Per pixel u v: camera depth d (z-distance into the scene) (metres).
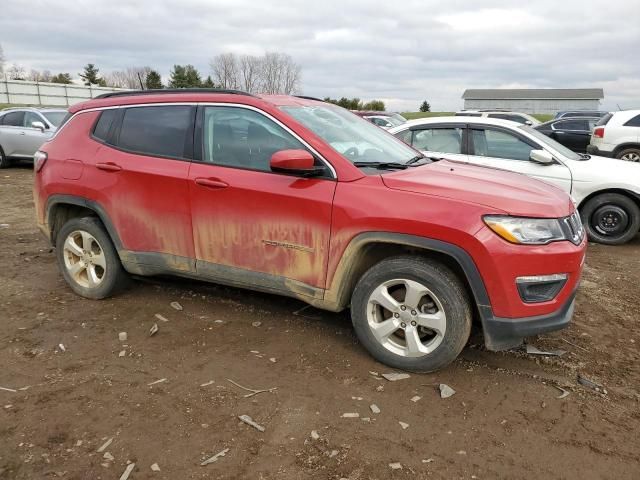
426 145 7.27
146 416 2.85
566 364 3.54
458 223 3.00
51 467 2.46
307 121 3.71
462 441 2.71
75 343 3.71
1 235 6.81
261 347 3.66
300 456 2.56
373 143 4.05
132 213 4.04
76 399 3.01
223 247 3.72
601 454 2.64
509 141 6.98
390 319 3.33
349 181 3.32
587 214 7.12
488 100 80.06
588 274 5.71
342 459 2.54
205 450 2.59
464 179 3.47
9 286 4.84
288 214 3.43
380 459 2.55
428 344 3.27
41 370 3.33
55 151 4.46
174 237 3.91
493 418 2.91
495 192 3.20
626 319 4.40
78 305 4.38
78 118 4.44
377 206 3.18
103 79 79.31
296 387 3.16
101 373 3.30
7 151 13.45
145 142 4.04
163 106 4.02
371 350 3.43
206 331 3.90
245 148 3.66
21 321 4.06
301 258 3.46
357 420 2.85
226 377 3.26
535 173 6.88
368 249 3.38
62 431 2.72
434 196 3.13
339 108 4.47
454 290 3.10
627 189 6.77
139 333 3.86
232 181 3.60
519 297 3.03
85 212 4.61
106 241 4.29
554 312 3.13
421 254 3.31
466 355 3.62
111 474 2.42
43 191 4.49
